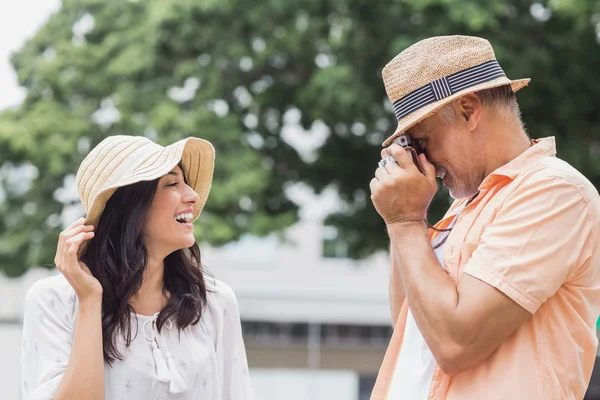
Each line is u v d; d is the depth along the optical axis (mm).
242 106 11898
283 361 21625
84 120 11758
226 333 3402
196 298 3254
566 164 2836
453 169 2922
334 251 22844
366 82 11031
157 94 11539
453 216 3131
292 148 11984
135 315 3160
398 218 2898
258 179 10961
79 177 3207
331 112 10953
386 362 3100
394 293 3305
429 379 2895
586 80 10984
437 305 2730
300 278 22781
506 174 2852
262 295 22172
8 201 12250
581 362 2801
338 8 11031
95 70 11977
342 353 21844
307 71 11672
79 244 3031
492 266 2715
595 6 10055
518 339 2754
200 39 11445
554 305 2771
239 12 11234
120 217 3158
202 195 3412
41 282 3209
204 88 11391
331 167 11812
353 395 21641
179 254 3297
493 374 2752
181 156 3154
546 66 10609
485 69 2881
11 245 12102
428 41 2928
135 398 3074
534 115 10992
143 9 12172
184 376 3143
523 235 2723
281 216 11195
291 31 11375
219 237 10594
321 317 22062
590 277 2799
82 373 2941
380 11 10828
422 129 2924
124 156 3160
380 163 2971
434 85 2873
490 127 2881
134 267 3127
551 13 10789
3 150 11555
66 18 12453
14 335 21891
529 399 2705
